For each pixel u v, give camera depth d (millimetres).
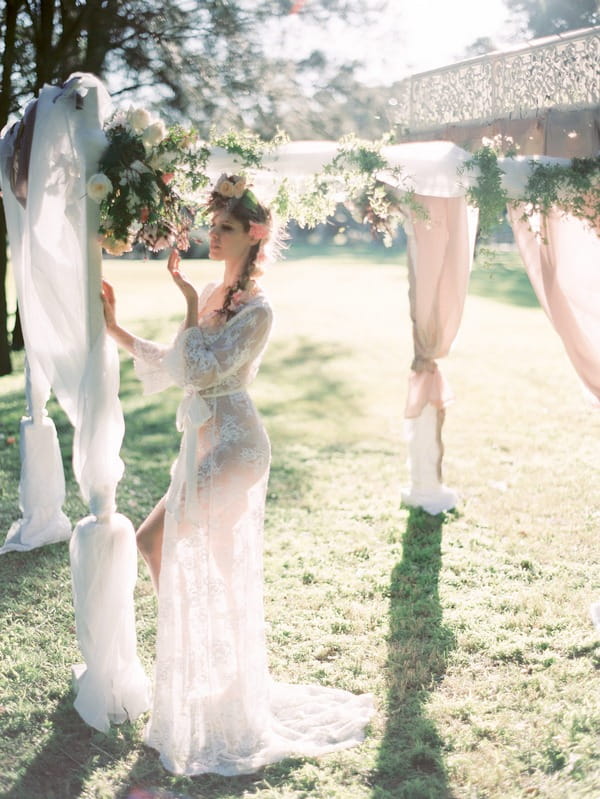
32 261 3350
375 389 11406
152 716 3514
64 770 3354
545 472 7562
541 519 6312
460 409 10117
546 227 4742
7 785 3232
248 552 3543
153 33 9977
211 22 10016
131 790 3244
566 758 3406
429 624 4652
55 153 3271
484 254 5016
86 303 3371
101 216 3279
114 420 3516
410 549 5730
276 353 13906
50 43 9961
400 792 3232
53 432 5602
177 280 3379
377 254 32188
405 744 3572
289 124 10445
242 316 3395
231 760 3424
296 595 5020
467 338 15125
